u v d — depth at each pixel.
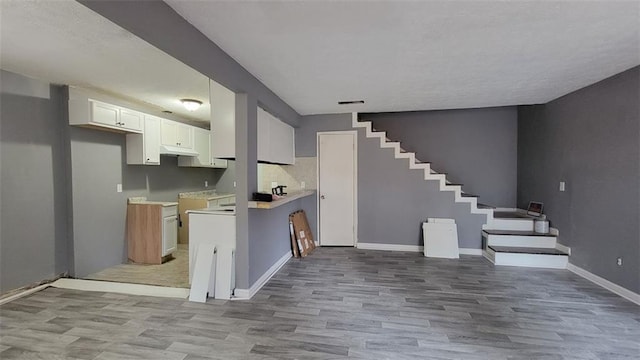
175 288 3.25
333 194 5.07
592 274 3.44
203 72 2.26
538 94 3.83
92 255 3.84
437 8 1.84
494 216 4.73
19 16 1.94
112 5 1.45
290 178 5.14
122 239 4.29
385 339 2.25
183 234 5.45
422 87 3.48
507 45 2.38
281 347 2.15
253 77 3.08
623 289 3.02
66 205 3.57
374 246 4.97
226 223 3.09
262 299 2.97
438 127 5.54
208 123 5.91
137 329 2.39
